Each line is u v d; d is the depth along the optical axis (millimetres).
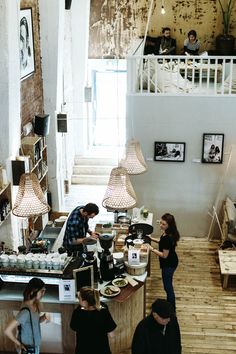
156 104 9727
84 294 5262
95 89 14062
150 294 8258
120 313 6469
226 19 12523
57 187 11055
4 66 6883
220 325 7477
